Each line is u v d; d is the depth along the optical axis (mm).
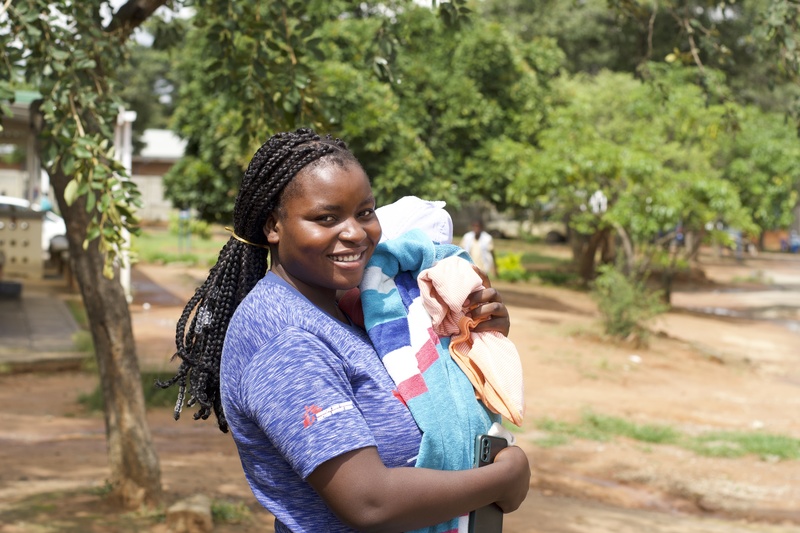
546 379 13039
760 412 12219
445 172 21359
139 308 17500
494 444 1727
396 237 1939
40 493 6188
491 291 1864
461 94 21391
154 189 51562
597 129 20688
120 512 5812
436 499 1560
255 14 5215
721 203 18453
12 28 4289
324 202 1655
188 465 7531
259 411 1565
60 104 4320
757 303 27938
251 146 5449
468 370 1788
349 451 1515
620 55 35750
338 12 19922
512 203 23750
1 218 20766
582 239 30188
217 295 1843
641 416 11453
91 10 4703
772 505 8086
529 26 35531
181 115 22578
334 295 1798
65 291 19141
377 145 17688
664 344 16641
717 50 6027
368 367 1656
